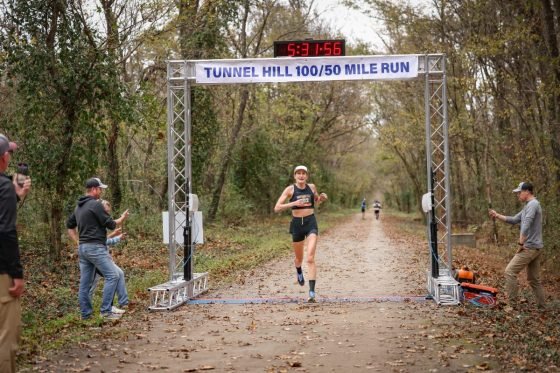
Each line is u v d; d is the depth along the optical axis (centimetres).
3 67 1350
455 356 647
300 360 644
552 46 1430
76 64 1355
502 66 1983
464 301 995
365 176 8419
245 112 3416
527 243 963
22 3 1310
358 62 1112
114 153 1919
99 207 884
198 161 2395
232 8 2212
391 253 2075
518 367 595
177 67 1150
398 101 3347
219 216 3144
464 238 2344
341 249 2281
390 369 603
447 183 1116
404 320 864
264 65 1120
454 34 2353
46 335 772
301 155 4231
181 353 685
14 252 472
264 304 1030
